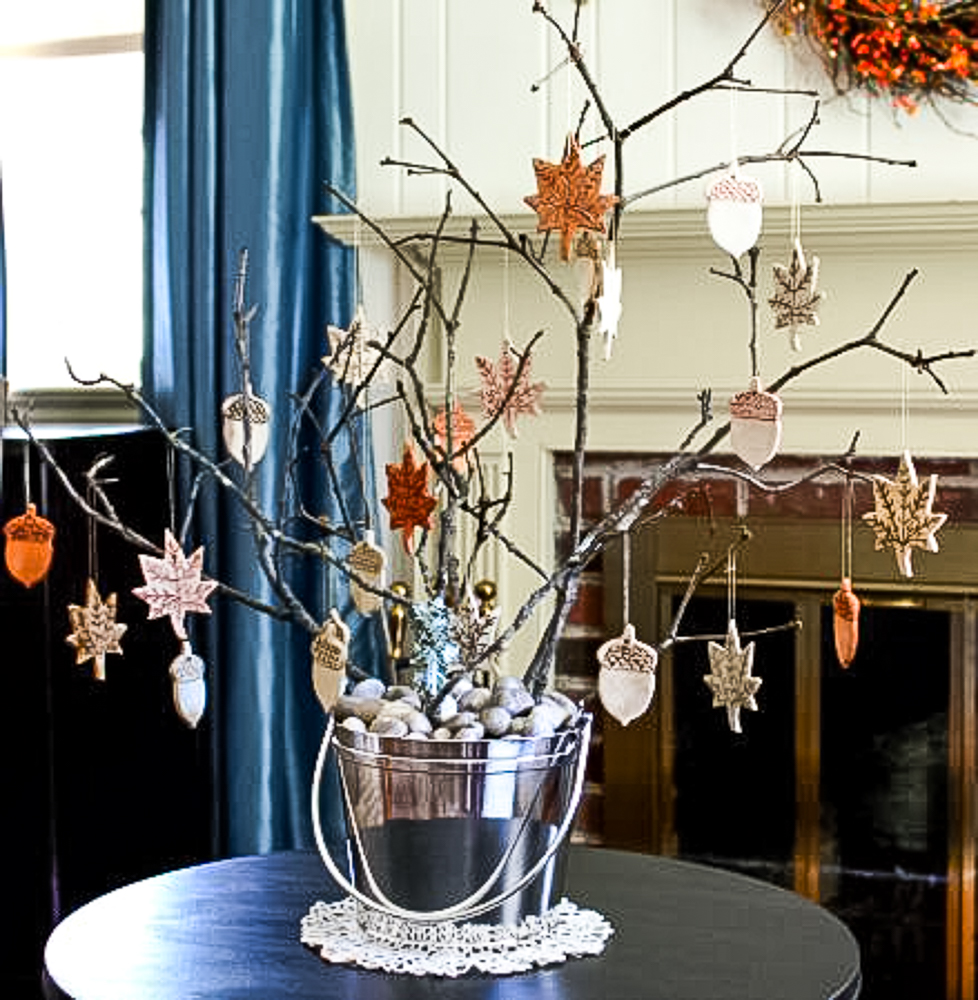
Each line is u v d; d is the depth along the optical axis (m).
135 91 3.26
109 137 3.28
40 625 2.65
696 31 2.73
